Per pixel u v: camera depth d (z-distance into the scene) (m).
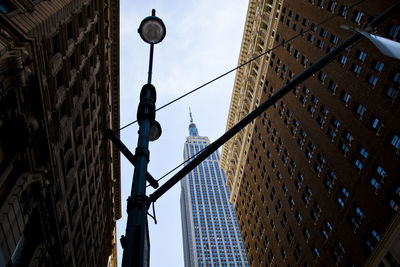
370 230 38.84
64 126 24.95
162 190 5.95
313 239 51.41
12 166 16.11
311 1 57.47
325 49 52.03
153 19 9.00
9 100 15.47
